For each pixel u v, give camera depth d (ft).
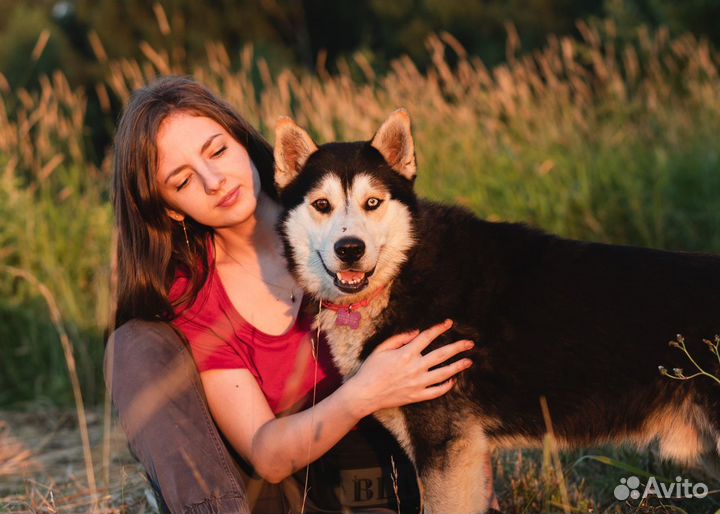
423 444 9.52
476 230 10.16
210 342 10.00
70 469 13.37
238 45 60.80
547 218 20.49
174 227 10.46
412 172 10.30
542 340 9.43
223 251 10.78
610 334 9.25
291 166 10.57
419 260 9.91
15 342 19.71
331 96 24.77
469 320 9.64
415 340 9.34
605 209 20.30
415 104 24.71
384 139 10.28
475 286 9.75
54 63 55.57
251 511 9.87
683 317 9.07
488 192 21.77
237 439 9.79
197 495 9.04
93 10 61.62
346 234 9.48
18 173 23.80
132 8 59.06
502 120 25.07
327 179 10.03
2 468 14.20
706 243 19.34
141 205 10.14
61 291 20.03
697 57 26.99
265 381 10.16
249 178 10.25
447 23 53.01
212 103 10.46
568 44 25.59
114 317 10.75
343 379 10.27
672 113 24.47
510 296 9.62
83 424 11.82
